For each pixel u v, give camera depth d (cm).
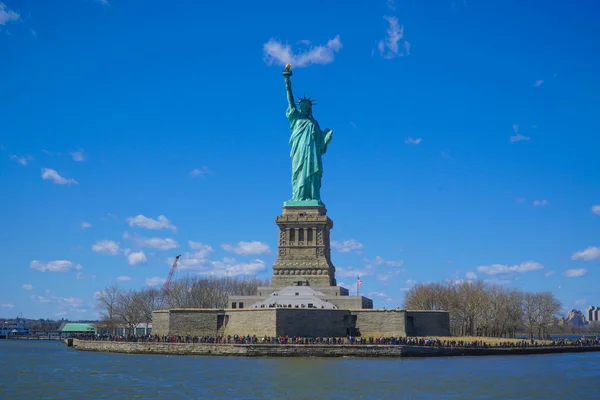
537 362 17950
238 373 14662
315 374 14488
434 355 19225
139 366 16225
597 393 12388
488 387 12938
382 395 11956
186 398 11656
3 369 15862
